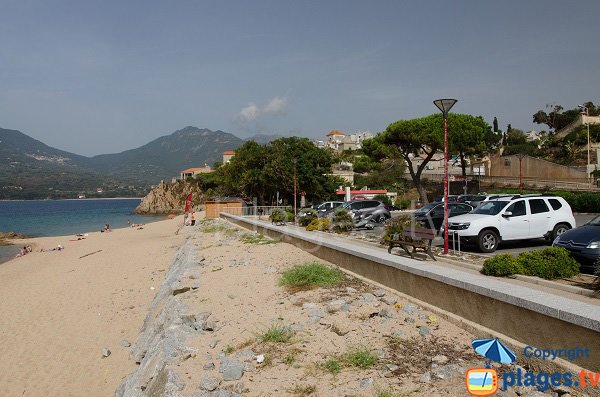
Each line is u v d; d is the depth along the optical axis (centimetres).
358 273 1130
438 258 1309
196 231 3753
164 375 656
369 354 614
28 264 3002
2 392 999
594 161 6094
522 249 1476
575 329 499
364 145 5088
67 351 1226
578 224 2370
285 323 796
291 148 5316
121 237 4538
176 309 1034
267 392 542
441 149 4600
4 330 1444
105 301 1753
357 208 2628
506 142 8581
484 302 655
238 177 5431
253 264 1469
